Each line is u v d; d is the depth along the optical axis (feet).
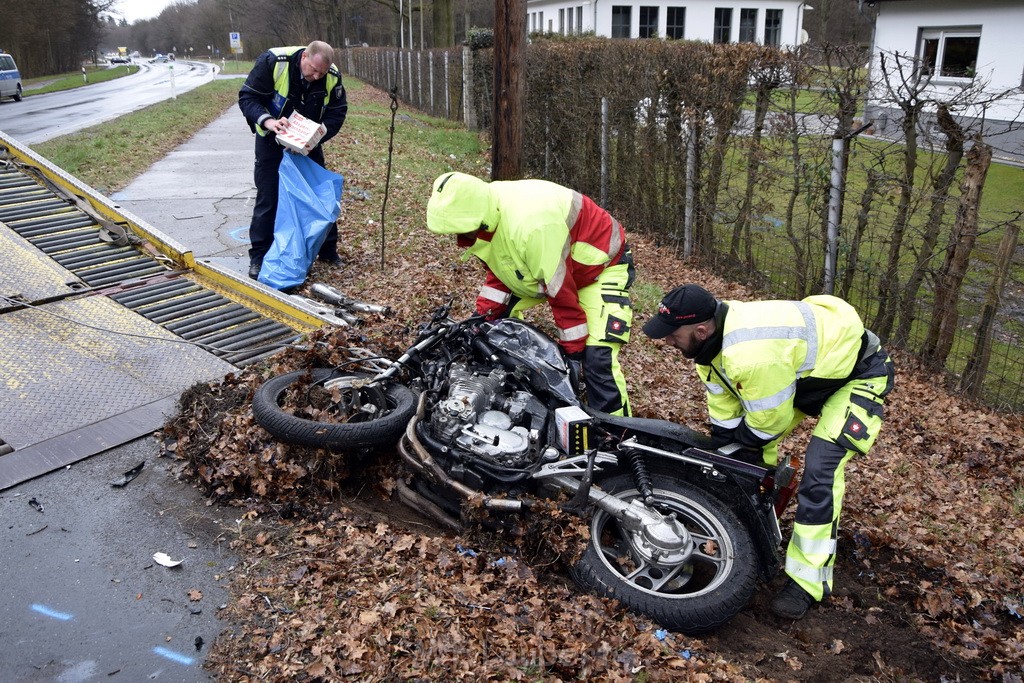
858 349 12.11
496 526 12.94
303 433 13.46
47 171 27.50
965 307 26.04
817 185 27.17
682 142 34.65
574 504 12.19
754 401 11.57
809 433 19.30
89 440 14.58
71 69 221.25
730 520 11.94
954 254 23.16
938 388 23.34
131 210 31.63
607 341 14.56
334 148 49.21
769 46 29.94
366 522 13.32
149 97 103.35
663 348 23.27
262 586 11.32
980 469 18.43
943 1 64.49
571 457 12.80
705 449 12.28
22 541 11.94
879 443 19.13
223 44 317.01
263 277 22.85
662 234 37.29
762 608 13.12
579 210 14.32
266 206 24.26
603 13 111.75
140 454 14.43
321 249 25.81
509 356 14.16
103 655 9.94
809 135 27.45
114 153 43.83
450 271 26.43
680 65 33.60
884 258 26.03
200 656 10.01
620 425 12.64
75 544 11.98
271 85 23.18
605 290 14.79
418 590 11.35
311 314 20.31
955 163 23.18
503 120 28.02
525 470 12.78
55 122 69.10
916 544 14.37
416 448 13.17
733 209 32.07
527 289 14.73
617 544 13.15
